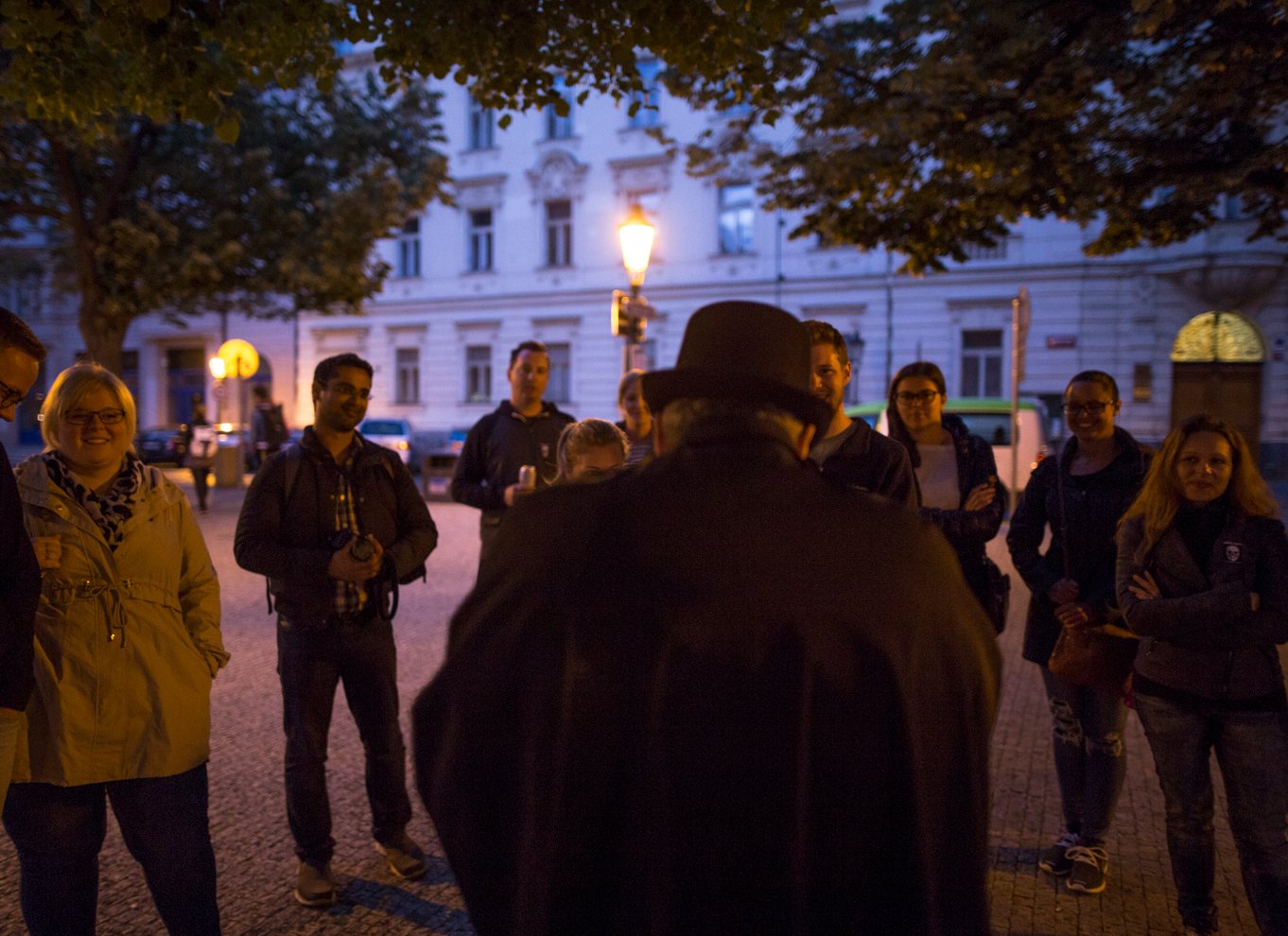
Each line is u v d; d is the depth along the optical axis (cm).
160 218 1413
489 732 118
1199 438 279
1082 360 2111
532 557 119
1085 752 350
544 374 466
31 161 1443
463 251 2664
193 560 267
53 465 243
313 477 325
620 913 113
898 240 911
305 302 1625
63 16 413
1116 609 323
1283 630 272
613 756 113
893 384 354
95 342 1462
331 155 1639
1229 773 283
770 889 110
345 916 317
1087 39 739
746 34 489
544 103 530
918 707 114
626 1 472
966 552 322
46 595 235
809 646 110
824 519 116
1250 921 317
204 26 433
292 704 321
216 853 360
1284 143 642
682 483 118
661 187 2431
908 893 112
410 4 474
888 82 800
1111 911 322
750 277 2359
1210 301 2017
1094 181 786
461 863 120
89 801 241
